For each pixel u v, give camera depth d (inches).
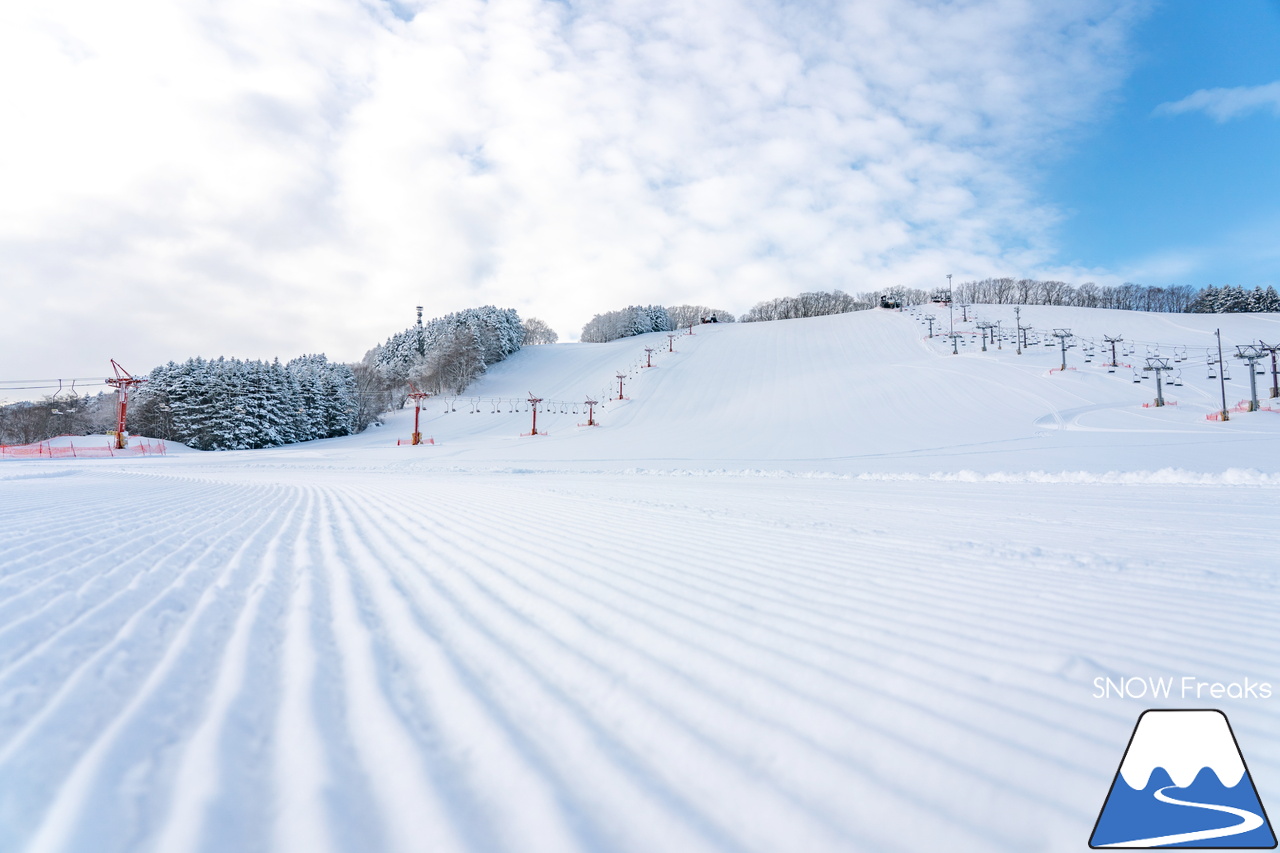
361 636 85.7
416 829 41.7
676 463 975.6
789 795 47.3
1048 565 143.2
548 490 413.7
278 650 80.0
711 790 47.9
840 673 73.2
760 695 66.8
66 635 85.1
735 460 1025.5
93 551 156.3
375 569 137.5
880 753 53.8
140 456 1344.7
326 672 71.5
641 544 173.5
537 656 79.7
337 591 115.3
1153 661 76.0
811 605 105.3
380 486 464.1
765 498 353.4
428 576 130.0
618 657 79.3
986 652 79.9
